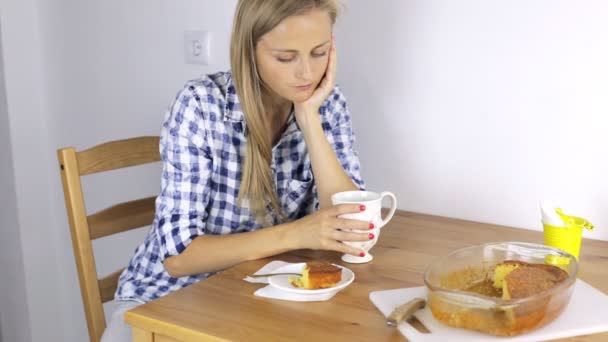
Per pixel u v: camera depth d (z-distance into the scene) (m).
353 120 1.73
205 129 1.40
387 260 1.27
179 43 1.96
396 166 1.69
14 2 2.20
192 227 1.34
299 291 1.09
